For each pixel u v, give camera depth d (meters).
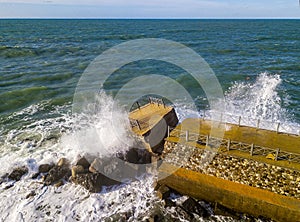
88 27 162.75
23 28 145.50
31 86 34.28
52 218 13.25
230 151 13.38
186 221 12.96
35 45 71.06
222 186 12.87
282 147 13.61
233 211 13.14
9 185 15.25
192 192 13.95
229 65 44.91
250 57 53.53
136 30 137.00
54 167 16.02
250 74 38.19
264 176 12.51
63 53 59.59
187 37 97.94
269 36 102.19
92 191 14.66
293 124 21.86
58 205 13.96
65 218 13.25
